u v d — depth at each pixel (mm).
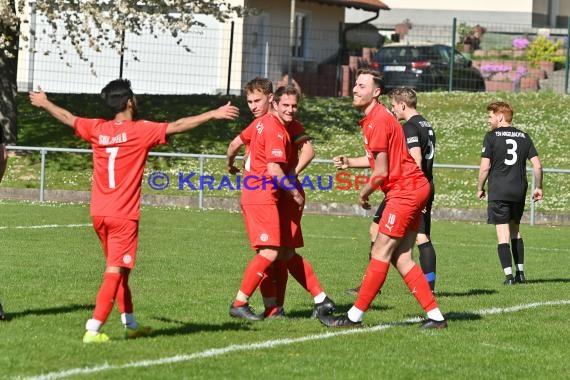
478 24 136875
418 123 36062
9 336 25859
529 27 140125
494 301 35219
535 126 94125
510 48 125125
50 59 114562
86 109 100562
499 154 42094
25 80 114750
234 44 112375
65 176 83375
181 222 65500
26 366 22500
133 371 22266
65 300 32344
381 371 23172
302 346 25797
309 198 79250
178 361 23484
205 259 46094
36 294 33500
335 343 26312
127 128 25188
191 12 94250
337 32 125688
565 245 59000
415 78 109688
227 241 54844
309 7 122625
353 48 123500
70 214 67625
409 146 35750
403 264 28766
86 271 40125
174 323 28750
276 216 29062
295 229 29656
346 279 40625
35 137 92438
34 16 108250
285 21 119125
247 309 29656
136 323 26609
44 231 56438
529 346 26750
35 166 85062
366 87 28016
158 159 86625
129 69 113312
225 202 76688
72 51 114375
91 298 32906
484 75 116125
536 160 42500
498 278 43156
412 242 28688
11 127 88625
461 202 77250
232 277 39844
